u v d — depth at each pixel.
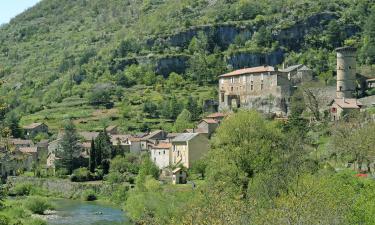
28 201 151.50
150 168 188.38
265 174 94.81
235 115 116.62
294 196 69.06
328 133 167.75
